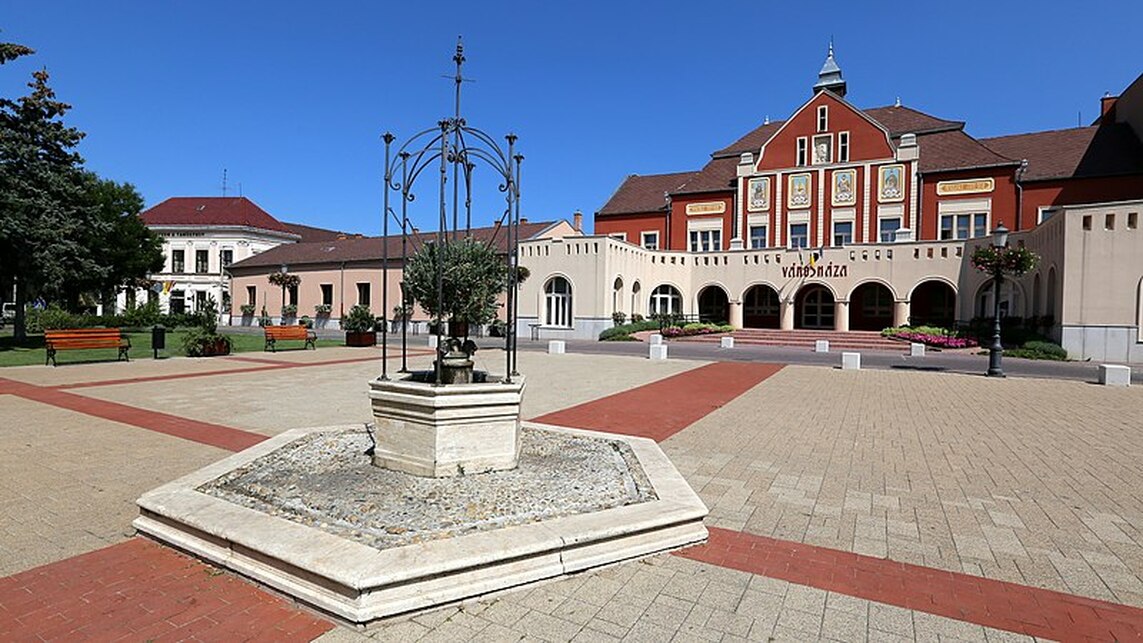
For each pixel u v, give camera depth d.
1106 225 21.67
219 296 55.03
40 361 18.08
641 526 4.27
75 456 6.85
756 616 3.48
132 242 42.41
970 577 4.04
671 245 42.09
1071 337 22.16
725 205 40.44
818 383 14.87
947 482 6.29
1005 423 9.67
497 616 3.44
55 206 22.69
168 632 3.22
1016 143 36.41
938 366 19.77
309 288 44.78
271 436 8.00
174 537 4.24
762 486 6.06
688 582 3.89
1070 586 3.94
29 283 22.72
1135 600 3.75
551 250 33.41
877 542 4.62
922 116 40.34
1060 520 5.16
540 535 3.97
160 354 20.88
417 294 6.39
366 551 3.65
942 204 34.53
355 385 13.29
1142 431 9.10
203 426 8.62
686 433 8.67
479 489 5.14
